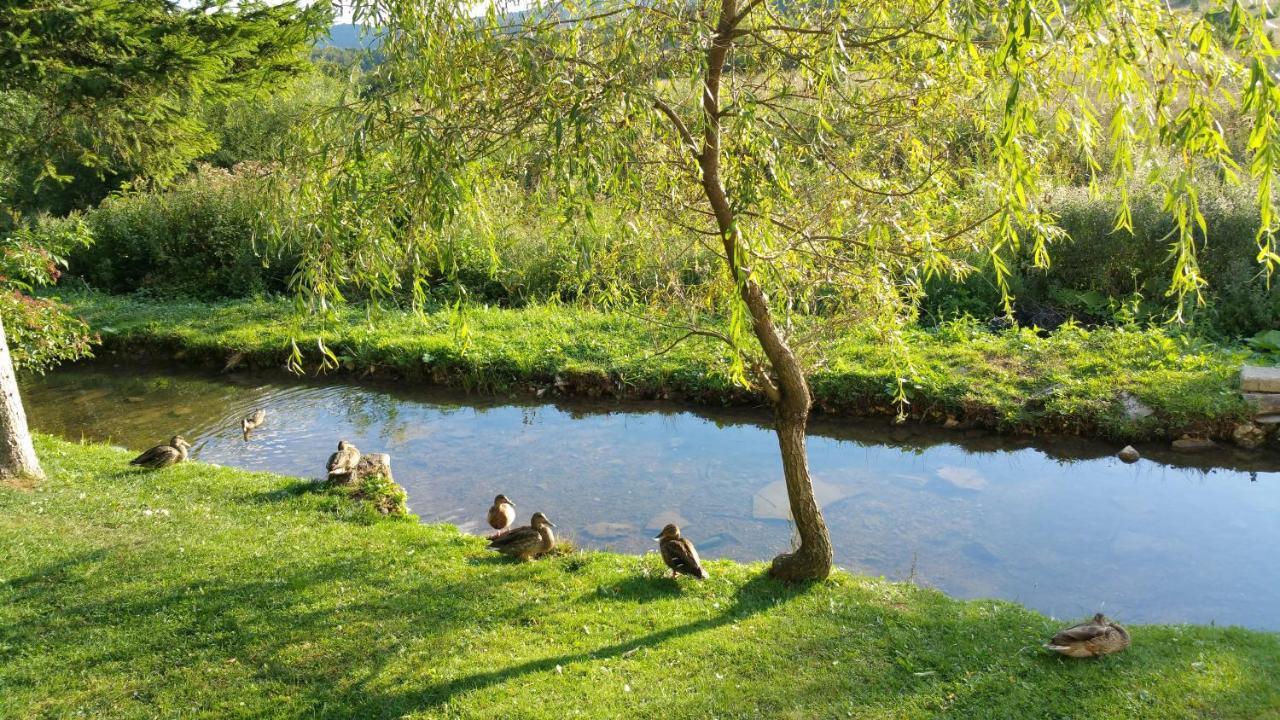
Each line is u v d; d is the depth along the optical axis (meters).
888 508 9.05
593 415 12.74
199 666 5.30
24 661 5.34
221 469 9.58
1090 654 5.20
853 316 6.27
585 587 6.55
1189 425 10.55
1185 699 4.71
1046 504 9.09
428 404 13.51
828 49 4.41
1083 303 14.72
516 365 14.13
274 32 9.84
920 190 5.55
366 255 4.70
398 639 5.63
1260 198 3.72
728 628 5.79
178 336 16.59
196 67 9.12
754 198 4.96
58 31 8.25
